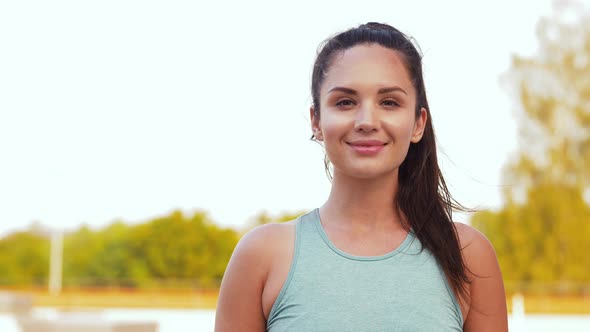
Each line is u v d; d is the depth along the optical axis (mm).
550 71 26750
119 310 20250
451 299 1769
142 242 29781
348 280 1733
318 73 1845
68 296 25250
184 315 17703
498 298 1847
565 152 26516
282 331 1729
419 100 1865
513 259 26281
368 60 1761
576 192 26375
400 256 1773
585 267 26016
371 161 1745
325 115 1783
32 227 31266
